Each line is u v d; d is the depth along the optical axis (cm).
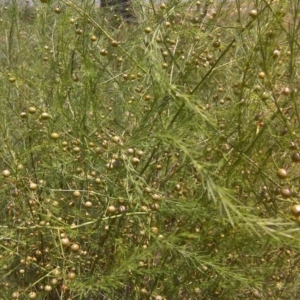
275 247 45
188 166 47
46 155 47
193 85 51
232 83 51
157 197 40
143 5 53
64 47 45
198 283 44
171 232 44
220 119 47
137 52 55
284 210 46
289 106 47
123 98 49
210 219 41
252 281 40
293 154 38
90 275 43
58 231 41
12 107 50
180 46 52
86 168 45
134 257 38
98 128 44
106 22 57
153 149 45
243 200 44
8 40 57
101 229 45
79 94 46
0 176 43
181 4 50
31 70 54
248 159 39
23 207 45
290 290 49
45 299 48
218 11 51
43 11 53
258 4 39
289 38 38
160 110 39
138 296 44
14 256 46
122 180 44
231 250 42
